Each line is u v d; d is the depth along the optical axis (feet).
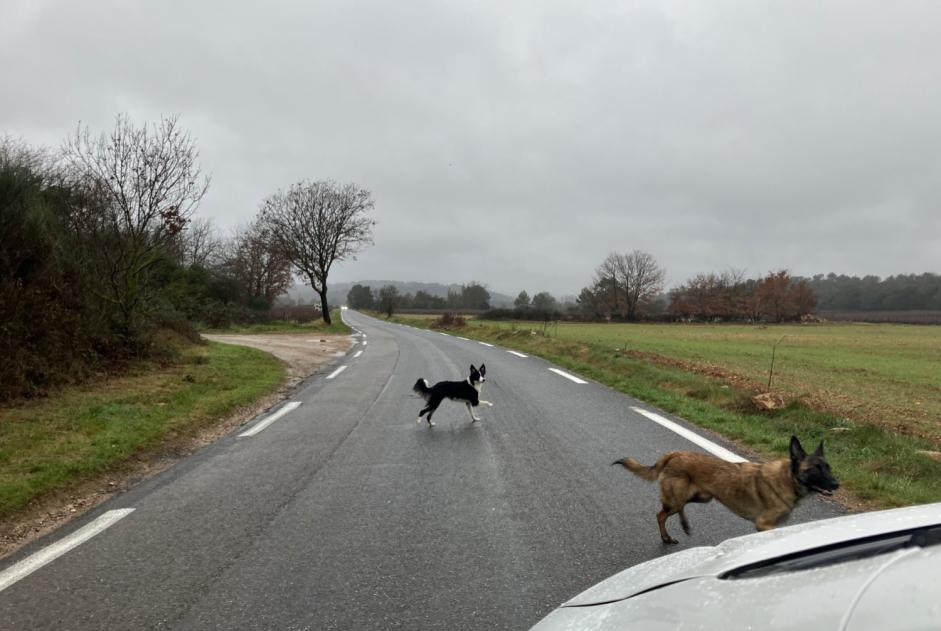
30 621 12.35
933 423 39.50
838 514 18.12
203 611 12.69
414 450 26.76
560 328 209.87
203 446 28.35
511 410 36.22
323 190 177.06
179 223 53.11
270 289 198.90
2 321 35.99
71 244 48.67
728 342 138.82
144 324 55.01
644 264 351.67
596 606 7.64
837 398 49.98
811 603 5.42
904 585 5.15
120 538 16.87
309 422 33.35
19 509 19.19
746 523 17.46
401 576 14.25
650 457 25.09
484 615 12.35
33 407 33.19
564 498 19.90
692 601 6.48
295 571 14.60
